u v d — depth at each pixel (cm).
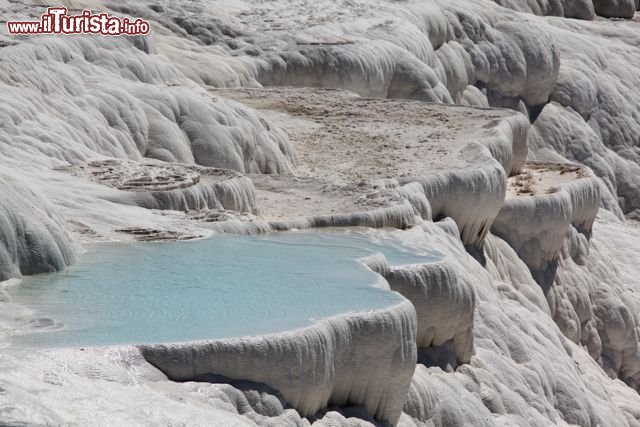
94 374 2100
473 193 4838
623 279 6800
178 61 6619
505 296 4881
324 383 2459
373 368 2609
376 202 4119
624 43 11162
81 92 4428
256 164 4919
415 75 7812
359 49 7550
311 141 5566
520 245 5603
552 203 5672
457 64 8962
